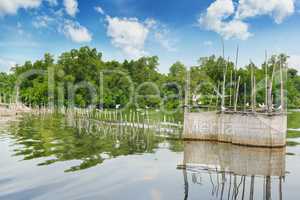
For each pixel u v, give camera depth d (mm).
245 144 37656
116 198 20203
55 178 24625
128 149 38094
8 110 105625
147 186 23000
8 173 26016
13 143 41562
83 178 24766
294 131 54406
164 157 33438
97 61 139250
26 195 20625
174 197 20641
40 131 55312
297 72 133500
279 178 25828
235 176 26406
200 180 24953
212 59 116188
